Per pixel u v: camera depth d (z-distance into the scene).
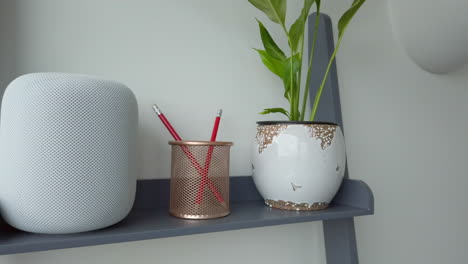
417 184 0.79
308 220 0.40
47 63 0.41
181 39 0.51
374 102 0.73
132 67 0.47
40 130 0.27
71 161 0.28
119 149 0.31
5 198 0.28
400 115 0.78
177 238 0.48
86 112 0.28
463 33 0.75
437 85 0.87
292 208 0.44
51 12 0.42
